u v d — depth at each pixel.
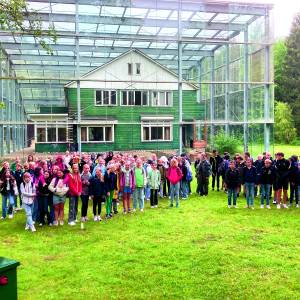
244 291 7.00
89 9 26.19
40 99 40.81
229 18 28.39
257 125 28.42
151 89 32.06
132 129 31.86
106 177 12.63
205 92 36.03
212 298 6.75
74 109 31.17
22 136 38.22
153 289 7.14
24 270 8.19
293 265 8.25
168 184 16.48
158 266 8.28
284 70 75.31
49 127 29.81
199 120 35.16
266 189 14.12
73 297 6.87
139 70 31.61
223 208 14.21
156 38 26.73
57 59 34.03
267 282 7.39
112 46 32.78
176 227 11.53
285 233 10.77
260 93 28.02
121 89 31.53
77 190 11.99
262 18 27.89
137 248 9.52
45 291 7.14
